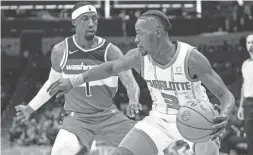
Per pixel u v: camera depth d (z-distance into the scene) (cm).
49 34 2512
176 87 565
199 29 2456
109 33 2452
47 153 1614
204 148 578
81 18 705
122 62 588
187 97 574
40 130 1806
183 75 552
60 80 590
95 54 714
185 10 2538
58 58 723
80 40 714
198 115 512
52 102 2175
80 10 702
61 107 2112
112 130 713
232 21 2447
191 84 561
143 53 554
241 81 2272
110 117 716
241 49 2408
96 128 711
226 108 518
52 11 2566
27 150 1675
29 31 2517
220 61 2433
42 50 2527
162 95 587
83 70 712
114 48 724
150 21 545
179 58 546
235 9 2462
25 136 1791
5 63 2520
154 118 604
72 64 715
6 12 2556
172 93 575
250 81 1005
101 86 702
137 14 2502
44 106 2122
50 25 2508
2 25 2508
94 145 1005
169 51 554
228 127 1466
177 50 550
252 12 2447
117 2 2547
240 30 2431
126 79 695
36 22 2512
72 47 718
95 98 705
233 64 2411
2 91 2450
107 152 1409
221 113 508
